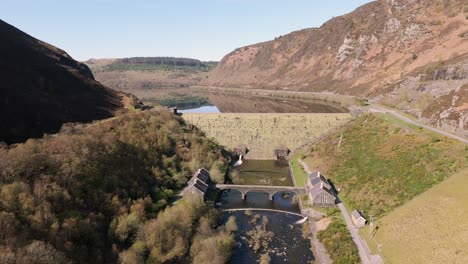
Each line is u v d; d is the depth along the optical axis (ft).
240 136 559.79
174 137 446.60
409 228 247.09
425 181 292.81
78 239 224.94
